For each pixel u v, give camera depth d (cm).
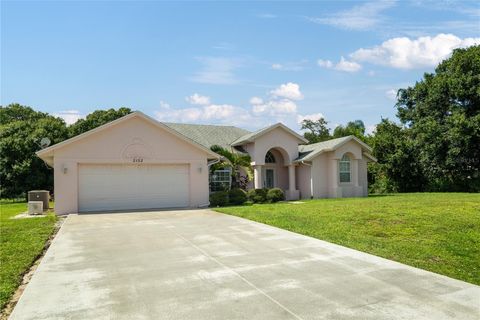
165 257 779
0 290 584
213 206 1944
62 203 1678
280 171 2730
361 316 465
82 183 1734
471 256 764
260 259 749
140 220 1363
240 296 539
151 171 1862
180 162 1906
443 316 463
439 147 2880
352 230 1049
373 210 1429
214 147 2336
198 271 669
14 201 3153
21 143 3153
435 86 3066
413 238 936
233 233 1044
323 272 653
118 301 525
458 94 2886
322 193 2567
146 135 1842
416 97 3325
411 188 3219
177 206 1903
